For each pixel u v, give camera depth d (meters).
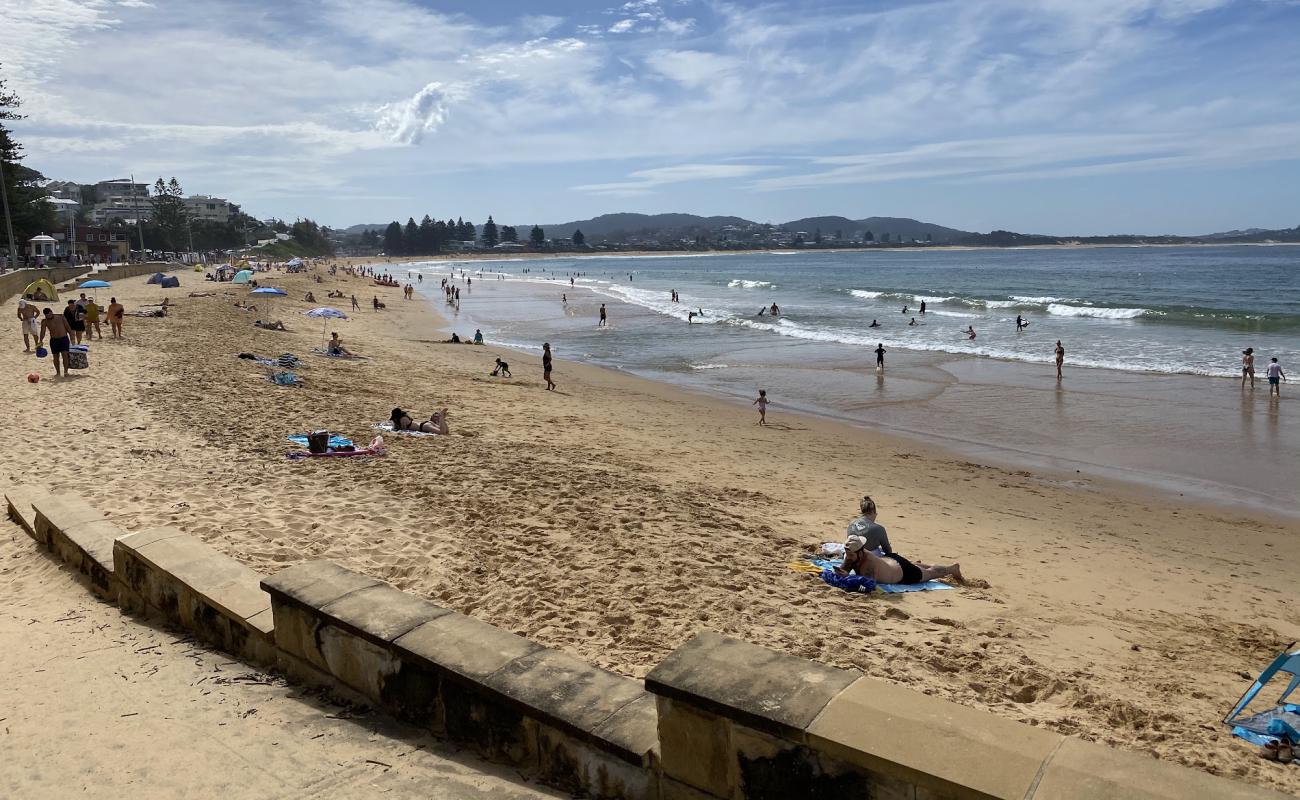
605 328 50.34
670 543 9.97
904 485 16.03
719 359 36.56
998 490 16.11
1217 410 24.08
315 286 83.44
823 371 32.69
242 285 67.94
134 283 64.81
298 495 10.88
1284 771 5.83
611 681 4.23
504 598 8.05
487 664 4.32
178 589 6.05
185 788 4.04
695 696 3.47
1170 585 10.68
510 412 21.39
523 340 44.56
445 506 10.83
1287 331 42.25
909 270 143.62
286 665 5.27
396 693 4.64
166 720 4.70
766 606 8.20
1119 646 8.27
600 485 12.61
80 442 13.12
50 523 7.92
